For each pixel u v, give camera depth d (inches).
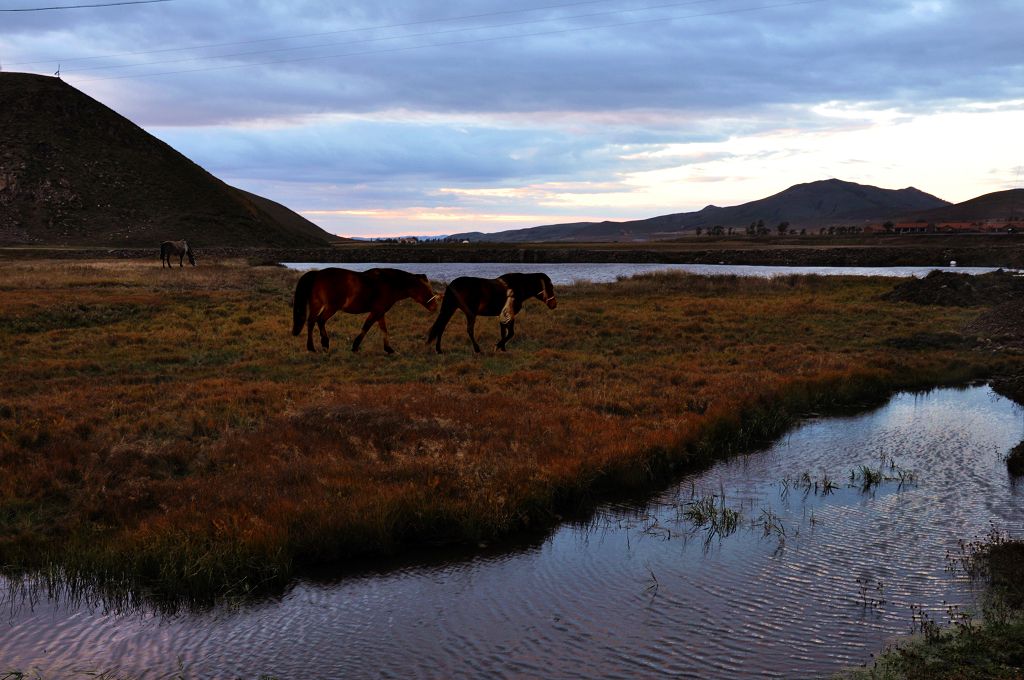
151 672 194.1
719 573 257.1
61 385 530.3
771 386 556.4
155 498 309.3
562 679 187.8
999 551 265.4
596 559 273.1
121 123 6427.2
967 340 857.5
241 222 6033.5
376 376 592.7
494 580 254.7
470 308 715.4
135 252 4062.5
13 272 1451.8
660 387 555.2
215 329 859.4
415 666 195.9
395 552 281.6
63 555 259.6
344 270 695.7
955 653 191.3
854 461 407.5
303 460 350.9
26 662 198.2
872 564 262.5
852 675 184.7
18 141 5644.7
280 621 224.5
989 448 433.1
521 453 368.5
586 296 1419.8
